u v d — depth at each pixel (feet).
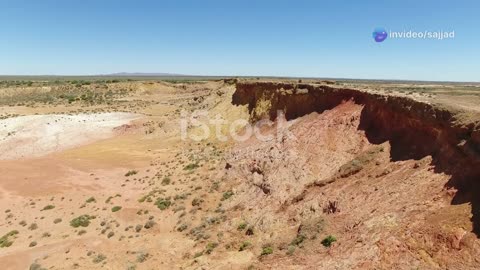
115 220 115.24
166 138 222.28
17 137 232.94
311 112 136.36
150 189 140.77
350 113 114.42
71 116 285.43
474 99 94.63
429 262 53.31
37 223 119.03
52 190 148.97
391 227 62.23
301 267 64.23
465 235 53.21
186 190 130.72
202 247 88.12
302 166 106.42
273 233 83.46
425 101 83.41
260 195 106.63
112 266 85.92
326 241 68.90
